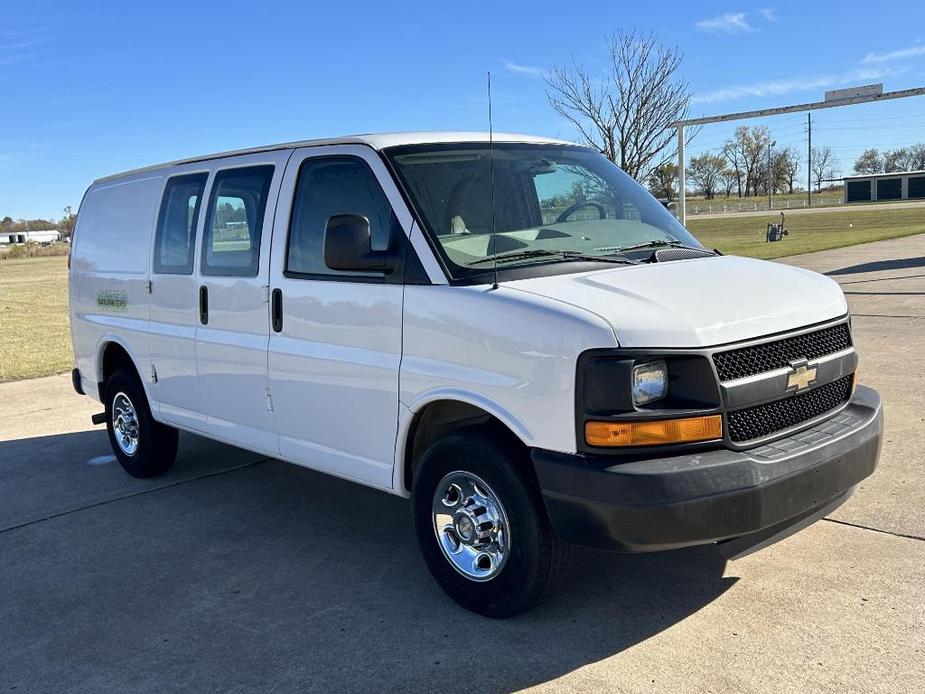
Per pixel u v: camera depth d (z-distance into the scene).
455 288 3.68
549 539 3.53
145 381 5.90
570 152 4.89
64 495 6.10
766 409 3.47
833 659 3.30
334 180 4.33
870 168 131.62
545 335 3.32
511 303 3.46
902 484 5.09
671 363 3.26
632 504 3.12
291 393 4.54
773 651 3.39
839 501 3.78
